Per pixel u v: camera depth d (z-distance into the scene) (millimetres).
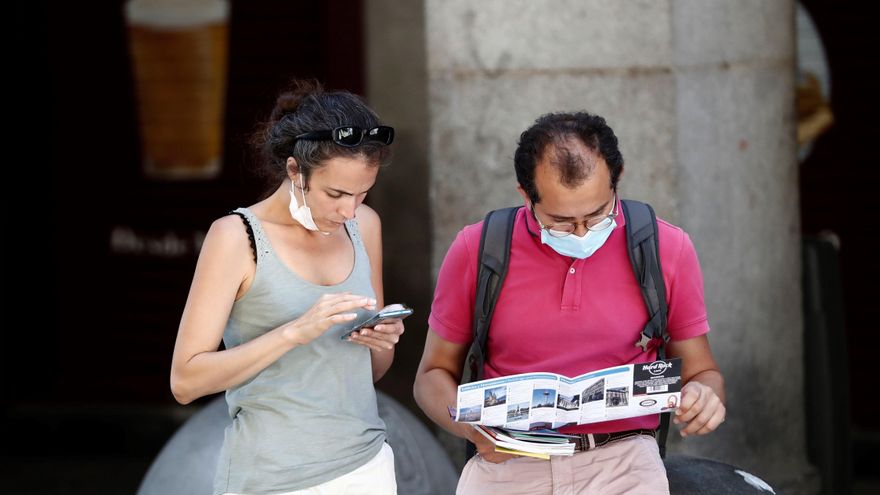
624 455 10766
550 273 10781
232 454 10344
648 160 15625
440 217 16000
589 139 10141
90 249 25859
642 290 10688
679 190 15648
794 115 17734
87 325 26031
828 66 22906
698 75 15938
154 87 25047
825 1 22797
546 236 10477
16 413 26281
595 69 15586
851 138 22906
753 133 16781
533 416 10094
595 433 10898
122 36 25062
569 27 15570
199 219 25141
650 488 10586
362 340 10156
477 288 10883
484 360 11227
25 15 25391
